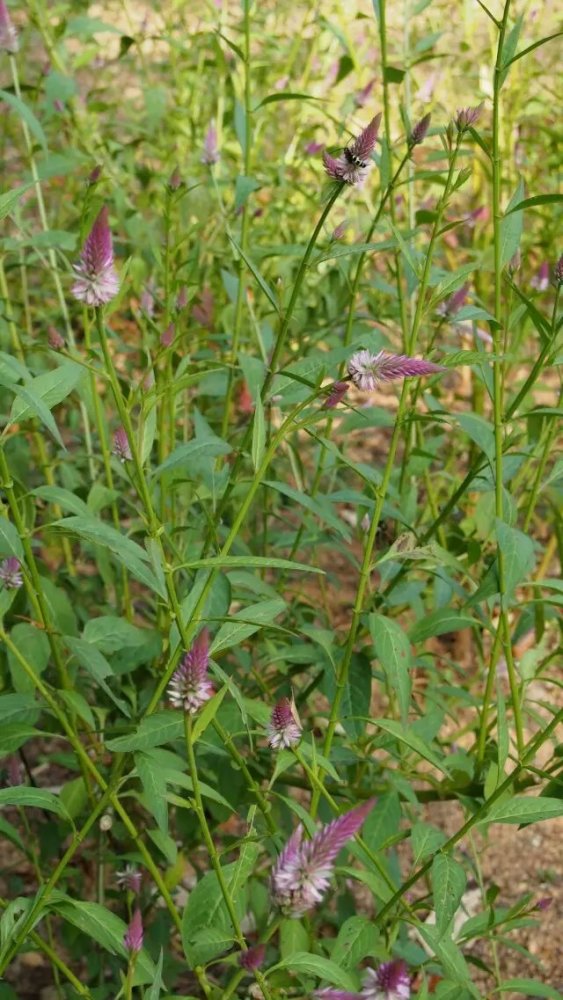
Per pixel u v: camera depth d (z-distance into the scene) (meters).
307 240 1.77
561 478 1.11
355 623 0.95
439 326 1.11
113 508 1.17
